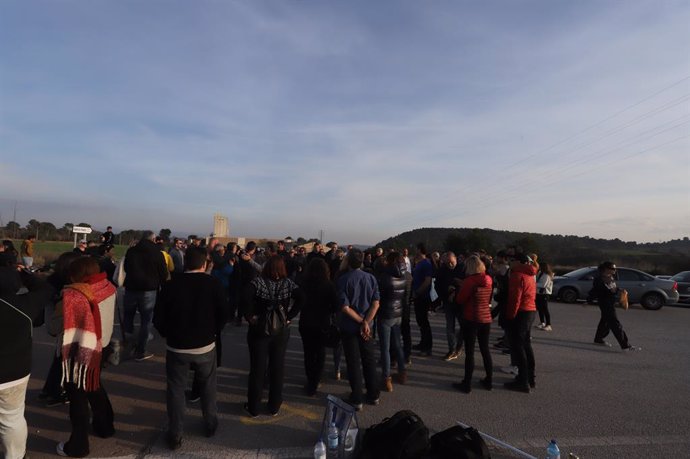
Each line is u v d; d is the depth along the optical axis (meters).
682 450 4.00
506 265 7.07
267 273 4.58
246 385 5.61
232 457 3.71
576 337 9.20
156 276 6.46
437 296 7.71
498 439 4.19
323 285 5.21
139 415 4.52
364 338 4.88
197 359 3.85
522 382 5.58
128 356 6.60
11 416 3.23
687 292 16.83
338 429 3.77
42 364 6.17
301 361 6.87
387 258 5.80
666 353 7.85
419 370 6.49
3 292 4.02
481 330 5.58
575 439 4.21
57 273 4.92
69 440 3.62
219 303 4.01
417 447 3.50
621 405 5.15
